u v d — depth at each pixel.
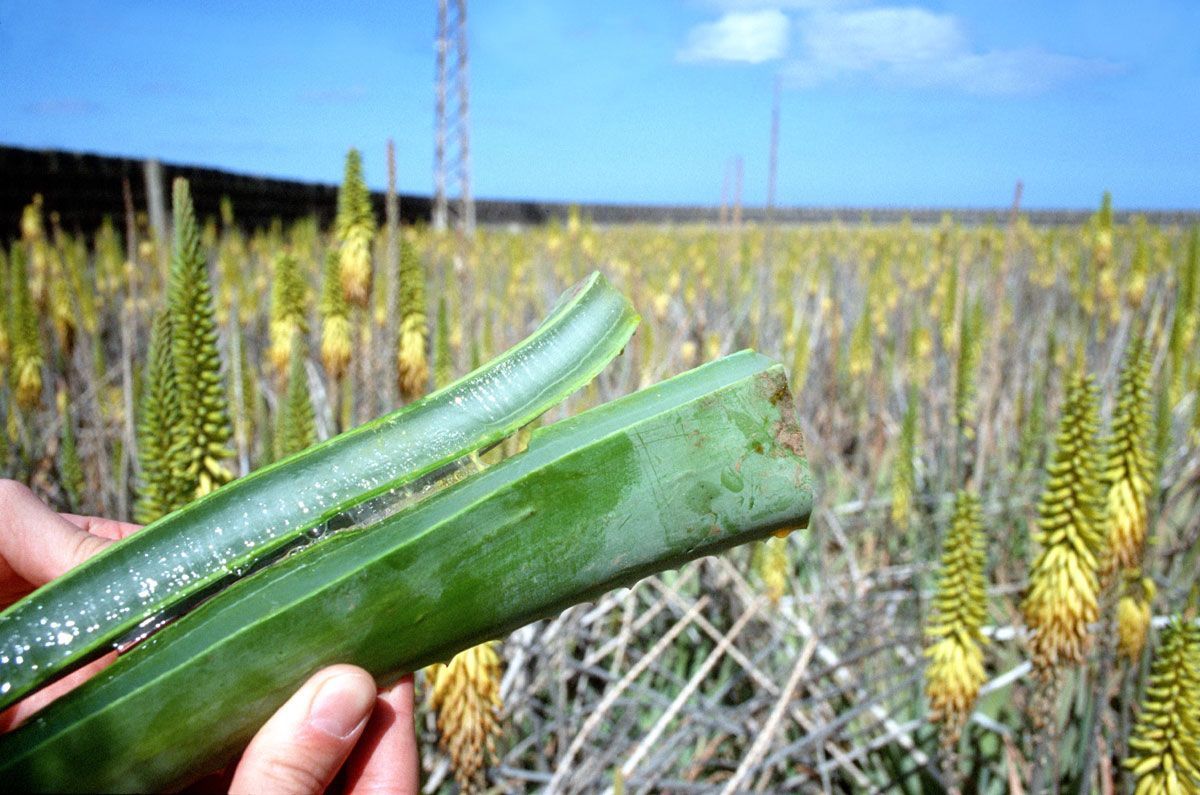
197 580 0.74
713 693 4.54
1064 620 3.04
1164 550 4.60
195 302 2.38
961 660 3.22
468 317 4.33
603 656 4.69
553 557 0.75
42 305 5.48
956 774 3.73
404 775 1.06
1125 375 3.15
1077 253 10.62
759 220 29.00
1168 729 2.54
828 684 4.34
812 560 5.31
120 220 13.34
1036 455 5.68
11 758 0.67
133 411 3.97
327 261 4.44
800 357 6.87
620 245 15.27
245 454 3.47
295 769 0.76
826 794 3.69
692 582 5.10
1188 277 6.57
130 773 0.69
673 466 0.77
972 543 3.19
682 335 6.32
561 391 0.80
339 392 4.46
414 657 0.76
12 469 4.23
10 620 0.70
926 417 7.01
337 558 0.75
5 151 11.40
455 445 0.78
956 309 6.86
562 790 3.58
